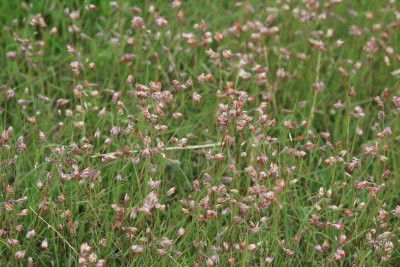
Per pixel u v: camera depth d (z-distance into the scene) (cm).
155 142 645
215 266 559
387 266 592
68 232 582
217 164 621
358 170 633
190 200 569
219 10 885
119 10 823
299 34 830
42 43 736
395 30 851
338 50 860
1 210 538
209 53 646
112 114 654
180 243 564
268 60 815
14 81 766
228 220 616
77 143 676
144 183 592
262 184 568
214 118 709
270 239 580
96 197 582
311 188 670
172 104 718
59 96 771
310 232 576
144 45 815
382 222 574
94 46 785
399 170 632
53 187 586
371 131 745
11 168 645
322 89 769
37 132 672
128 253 580
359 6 914
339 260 568
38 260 584
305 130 684
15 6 866
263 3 898
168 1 879
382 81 815
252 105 735
